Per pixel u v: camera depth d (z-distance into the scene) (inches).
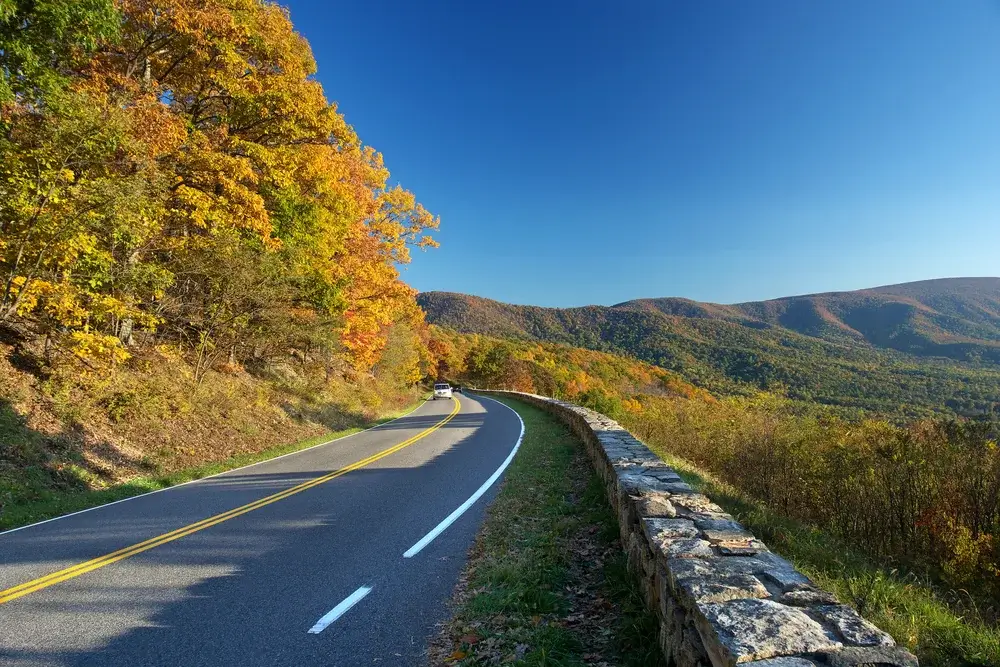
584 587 172.9
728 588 103.8
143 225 457.7
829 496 409.7
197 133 547.5
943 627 152.2
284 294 666.8
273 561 206.5
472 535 237.1
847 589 174.7
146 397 501.7
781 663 76.2
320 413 817.5
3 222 391.2
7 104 376.8
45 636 145.0
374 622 152.6
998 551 264.5
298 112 603.5
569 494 315.0
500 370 3063.5
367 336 1073.5
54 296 421.7
